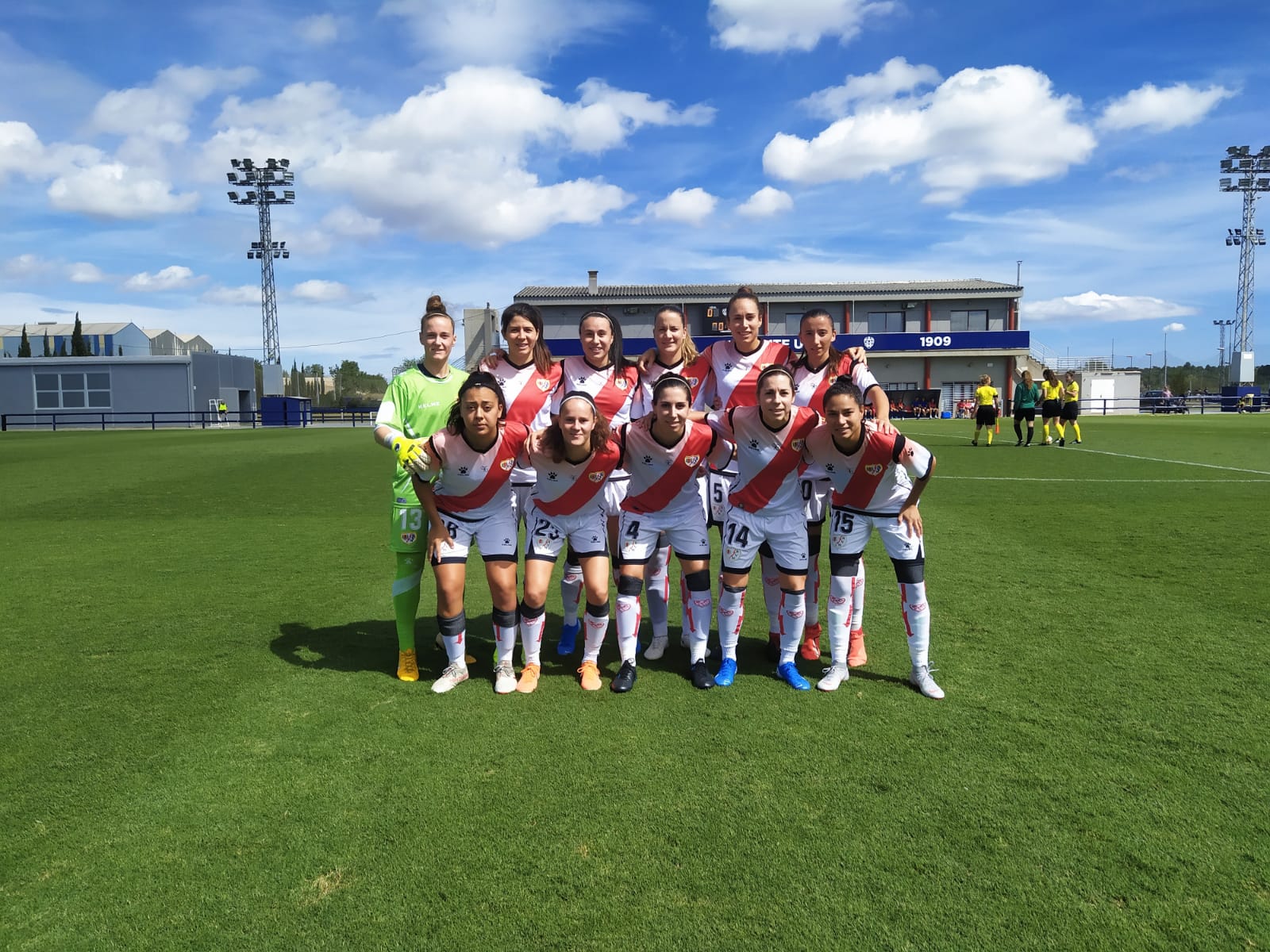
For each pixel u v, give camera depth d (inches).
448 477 144.2
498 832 96.7
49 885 87.0
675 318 177.2
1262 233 1884.8
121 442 909.8
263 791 106.7
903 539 140.7
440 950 76.7
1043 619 183.6
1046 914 81.7
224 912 82.6
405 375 166.7
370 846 93.9
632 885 86.5
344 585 225.5
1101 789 106.2
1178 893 84.7
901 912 82.0
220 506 376.8
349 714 133.3
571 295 1690.5
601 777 110.2
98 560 257.0
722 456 150.2
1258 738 120.9
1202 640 167.3
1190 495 385.4
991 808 101.4
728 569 150.1
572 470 144.6
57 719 130.0
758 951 76.5
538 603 148.9
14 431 1302.9
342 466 585.9
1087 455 606.9
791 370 174.6
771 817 99.7
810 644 169.2
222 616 193.3
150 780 109.7
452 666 149.6
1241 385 1796.3
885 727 126.6
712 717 132.0
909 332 1660.9
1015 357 1643.7
